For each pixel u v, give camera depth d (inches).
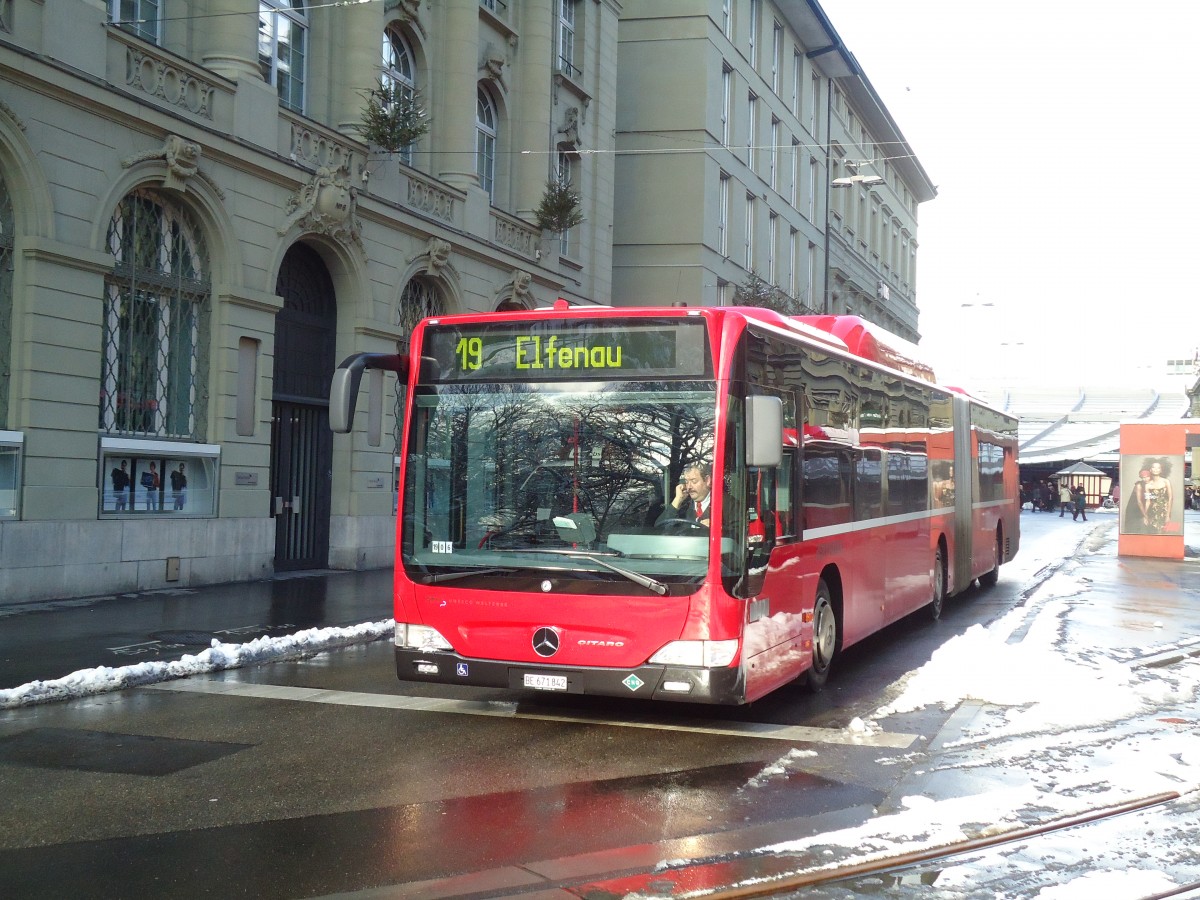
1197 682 386.9
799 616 342.0
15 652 406.9
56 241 528.1
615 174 1352.1
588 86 1109.1
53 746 287.6
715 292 1381.6
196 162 608.7
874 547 432.5
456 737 301.0
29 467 521.3
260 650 423.8
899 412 483.2
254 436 663.1
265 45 706.2
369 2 759.7
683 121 1330.0
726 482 291.9
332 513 764.6
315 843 211.6
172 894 185.2
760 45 1525.6
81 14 541.6
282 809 233.6
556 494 302.2
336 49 762.8
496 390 310.5
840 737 305.1
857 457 412.5
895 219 2443.4
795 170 1690.5
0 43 494.6
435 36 871.1
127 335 591.2
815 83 1788.9
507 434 307.7
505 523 304.7
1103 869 201.9
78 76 535.2
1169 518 1078.4
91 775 259.6
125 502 581.0
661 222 1334.9
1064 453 2785.4
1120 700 345.4
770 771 267.3
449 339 316.5
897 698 359.6
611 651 291.7
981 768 271.3
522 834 218.1
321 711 332.8
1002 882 195.0
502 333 311.9
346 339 759.7
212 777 258.4
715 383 295.1
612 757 280.8
